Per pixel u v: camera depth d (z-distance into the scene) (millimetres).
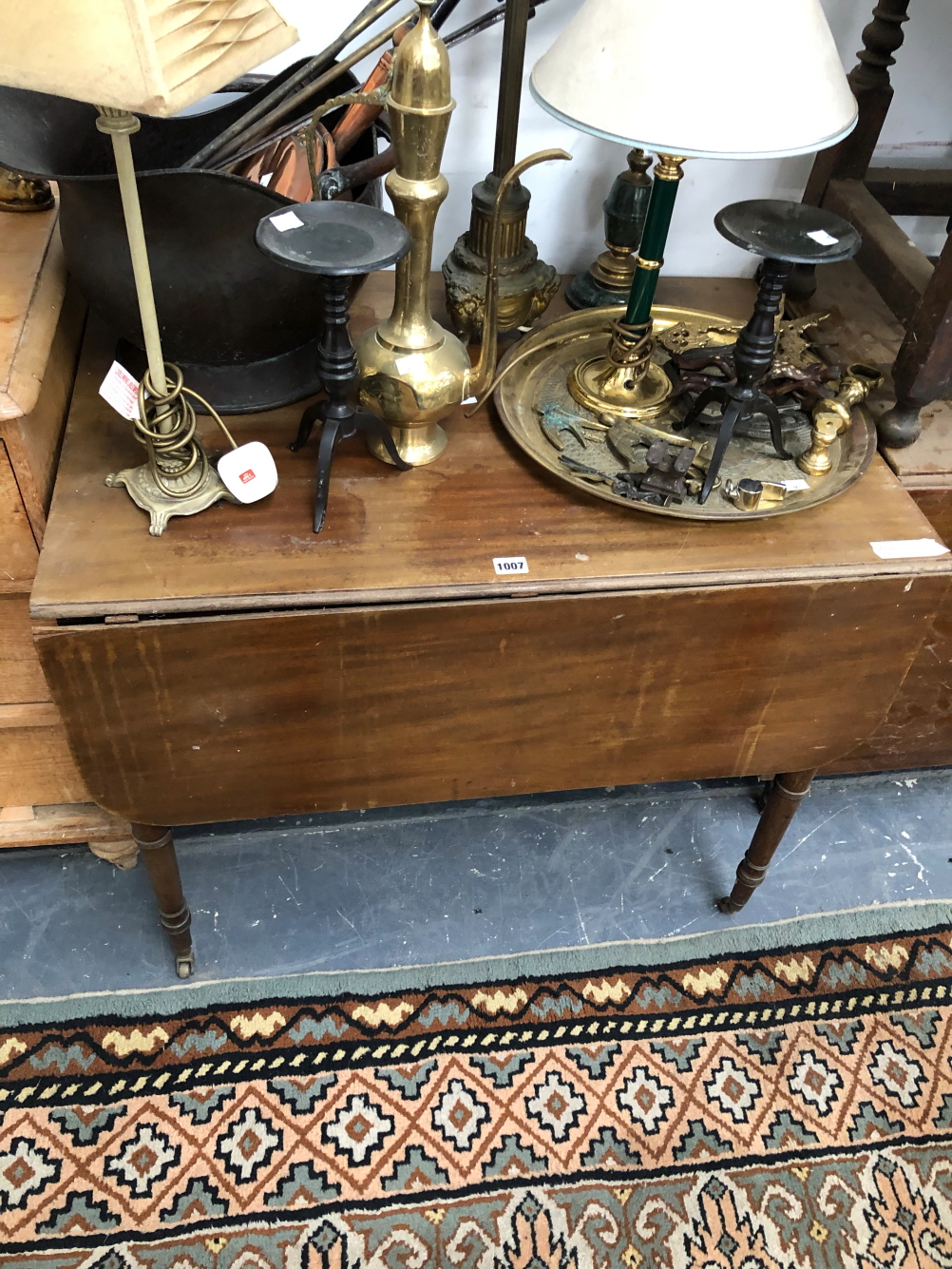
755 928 1396
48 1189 1109
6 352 933
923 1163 1186
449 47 1152
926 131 1396
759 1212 1137
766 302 952
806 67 830
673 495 1025
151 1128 1159
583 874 1441
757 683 1084
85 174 1049
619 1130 1189
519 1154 1164
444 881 1416
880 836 1520
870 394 1176
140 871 1391
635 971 1337
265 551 949
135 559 925
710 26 807
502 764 1116
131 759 1004
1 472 933
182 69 668
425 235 928
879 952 1384
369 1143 1163
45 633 878
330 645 943
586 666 1023
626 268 1305
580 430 1114
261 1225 1097
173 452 943
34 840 1265
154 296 934
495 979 1313
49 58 654
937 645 1293
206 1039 1234
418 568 951
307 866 1417
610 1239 1109
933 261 1416
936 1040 1299
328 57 938
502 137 1065
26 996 1256
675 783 1565
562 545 992
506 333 1243
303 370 1087
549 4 1181
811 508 1049
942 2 1247
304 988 1287
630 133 822
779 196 1419
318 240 846
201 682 947
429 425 1061
